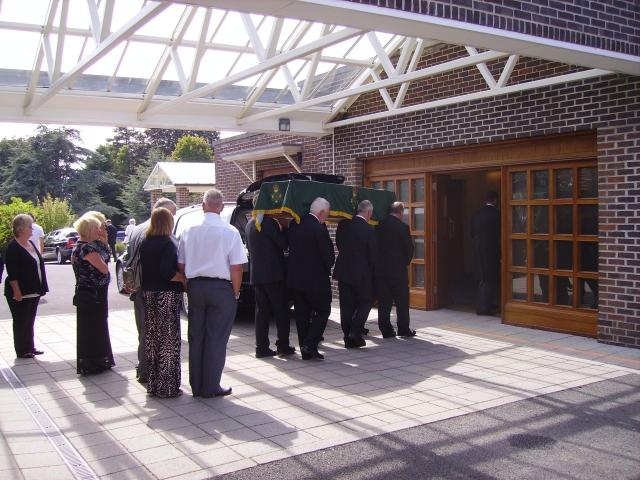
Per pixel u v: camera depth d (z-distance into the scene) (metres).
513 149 9.27
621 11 6.86
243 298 9.81
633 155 7.65
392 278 8.71
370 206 8.27
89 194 52.88
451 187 11.30
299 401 6.02
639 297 7.67
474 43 6.16
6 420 5.58
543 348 7.96
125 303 12.50
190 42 9.41
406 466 4.54
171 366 6.14
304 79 10.93
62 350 8.32
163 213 6.14
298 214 7.66
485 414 5.60
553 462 4.60
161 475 4.42
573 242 8.60
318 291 7.51
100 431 5.29
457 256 11.41
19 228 7.73
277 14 5.20
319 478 4.36
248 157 14.83
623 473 4.41
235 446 4.93
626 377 6.66
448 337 8.77
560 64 8.38
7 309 11.87
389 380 6.68
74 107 10.00
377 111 11.27
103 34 7.33
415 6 5.39
